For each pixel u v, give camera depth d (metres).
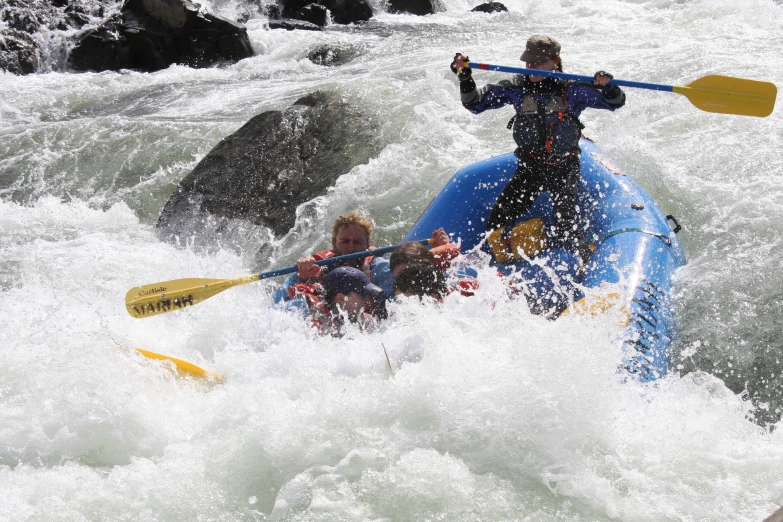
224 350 9.20
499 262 11.12
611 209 11.00
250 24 32.47
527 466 6.70
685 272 10.26
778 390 8.80
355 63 26.09
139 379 7.96
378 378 7.78
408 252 8.92
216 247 14.48
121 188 17.36
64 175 17.95
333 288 9.45
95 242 14.88
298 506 6.47
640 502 6.32
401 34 29.80
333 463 6.85
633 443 6.89
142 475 6.85
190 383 8.20
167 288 9.88
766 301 9.55
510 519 6.26
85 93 25.48
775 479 6.48
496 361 7.62
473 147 14.80
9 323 9.84
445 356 7.73
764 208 11.38
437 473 6.66
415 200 13.82
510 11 33.38
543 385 7.20
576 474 6.58
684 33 22.31
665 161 13.14
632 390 7.54
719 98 10.37
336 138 15.69
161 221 15.37
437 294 8.91
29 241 15.11
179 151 18.08
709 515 6.17
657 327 8.91
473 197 11.88
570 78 9.93
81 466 7.04
